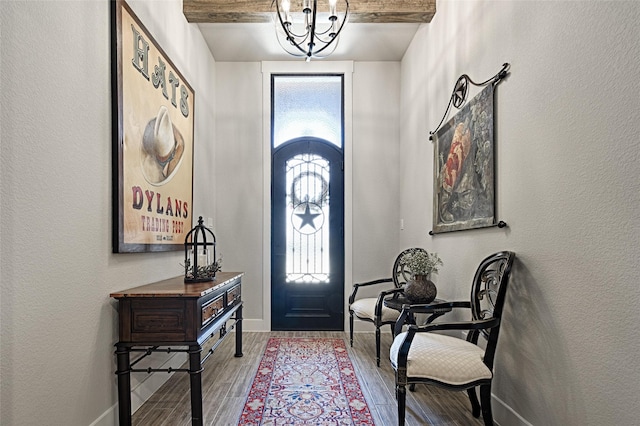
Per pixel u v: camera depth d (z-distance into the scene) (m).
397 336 2.17
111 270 1.95
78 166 1.69
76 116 1.68
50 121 1.51
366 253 4.19
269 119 4.20
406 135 3.99
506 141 1.98
